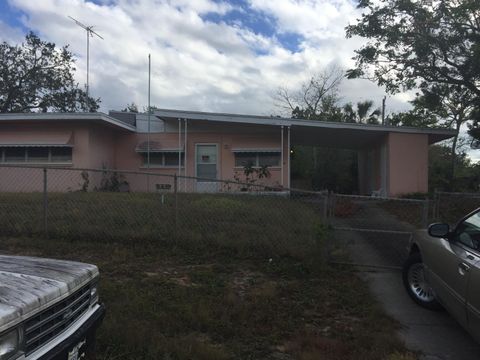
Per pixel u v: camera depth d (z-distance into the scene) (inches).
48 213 346.3
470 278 154.6
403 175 676.7
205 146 746.2
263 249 285.7
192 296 212.8
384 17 640.4
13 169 701.9
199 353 154.9
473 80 647.8
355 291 234.4
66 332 117.0
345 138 823.1
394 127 677.3
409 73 670.5
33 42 1305.4
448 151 1331.2
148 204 364.8
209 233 302.7
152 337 163.0
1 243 297.7
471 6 586.2
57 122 684.1
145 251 286.4
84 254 281.4
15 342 97.4
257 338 175.3
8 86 1291.8
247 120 682.8
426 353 169.3
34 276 121.3
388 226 410.3
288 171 714.2
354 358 159.3
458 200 507.5
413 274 223.3
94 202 381.7
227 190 659.4
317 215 340.2
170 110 693.9
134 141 764.6
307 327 188.4
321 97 1437.0
